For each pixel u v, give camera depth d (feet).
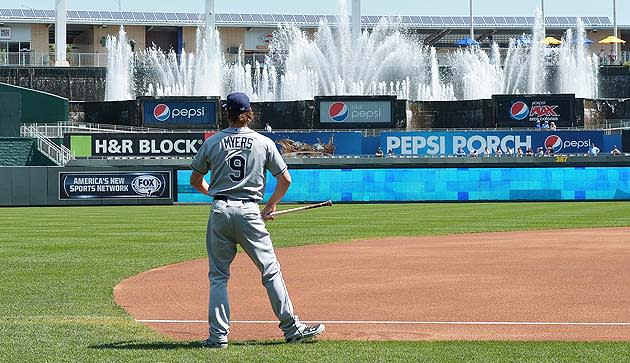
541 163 303.68
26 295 84.74
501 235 156.97
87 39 590.96
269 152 59.72
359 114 350.43
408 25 602.44
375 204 291.38
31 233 164.66
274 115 355.77
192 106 353.72
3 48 562.25
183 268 108.17
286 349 58.59
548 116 351.05
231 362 54.70
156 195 298.56
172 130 353.51
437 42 629.10
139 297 84.43
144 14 584.81
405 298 83.15
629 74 453.17
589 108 359.46
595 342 61.11
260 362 54.70
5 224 191.62
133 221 201.46
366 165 304.30
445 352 57.57
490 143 336.90
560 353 57.16
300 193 302.45
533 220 198.08
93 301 81.15
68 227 181.27
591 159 303.07
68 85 437.58
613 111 364.58
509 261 113.60
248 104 59.72
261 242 59.52
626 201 297.74
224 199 58.95
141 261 115.85
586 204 277.23
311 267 109.40
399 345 60.03
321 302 81.25
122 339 62.13
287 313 60.34
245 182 59.00
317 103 351.05
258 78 441.68
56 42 453.58
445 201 304.09
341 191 303.48
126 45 458.09
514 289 88.43
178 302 81.56
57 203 293.84
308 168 302.86
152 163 309.01
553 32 624.59
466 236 155.53
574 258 116.88
